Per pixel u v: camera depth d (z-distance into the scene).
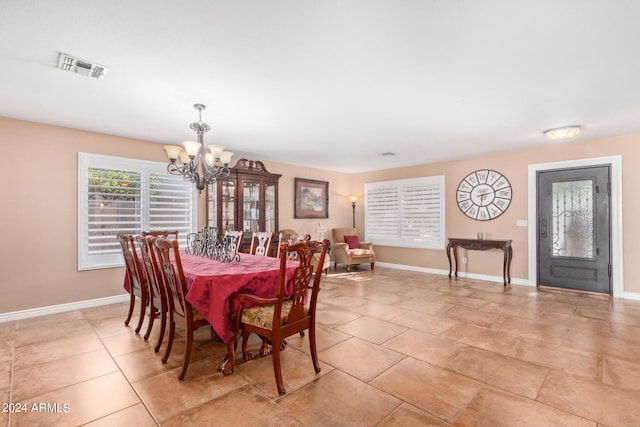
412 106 3.12
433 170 6.30
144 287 3.03
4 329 3.14
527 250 5.12
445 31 1.88
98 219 3.96
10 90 2.68
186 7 1.65
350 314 3.63
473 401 1.92
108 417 1.78
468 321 3.38
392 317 3.52
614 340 2.85
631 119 3.52
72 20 1.75
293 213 6.48
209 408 1.86
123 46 2.02
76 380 2.18
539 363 2.41
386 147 4.92
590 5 1.63
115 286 4.11
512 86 2.65
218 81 2.54
